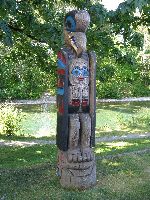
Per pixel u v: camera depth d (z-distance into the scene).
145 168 5.66
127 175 5.35
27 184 5.01
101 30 6.44
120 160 6.04
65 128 4.77
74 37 4.76
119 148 7.09
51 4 6.80
